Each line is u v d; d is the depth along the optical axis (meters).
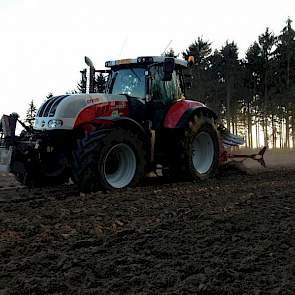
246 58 43.78
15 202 6.98
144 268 3.75
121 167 8.25
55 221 5.49
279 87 41.44
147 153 8.70
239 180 9.43
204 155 9.90
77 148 7.68
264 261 3.86
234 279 3.47
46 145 8.09
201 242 4.45
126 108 8.67
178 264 3.82
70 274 3.60
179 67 9.86
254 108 43.81
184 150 9.26
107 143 7.76
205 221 5.29
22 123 8.34
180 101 9.52
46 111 8.19
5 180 10.89
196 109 9.48
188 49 43.22
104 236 4.74
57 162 8.37
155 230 4.92
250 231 4.84
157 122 9.09
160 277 3.51
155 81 9.17
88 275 3.60
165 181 9.54
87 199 6.98
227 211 5.85
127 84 9.27
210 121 9.91
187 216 5.59
